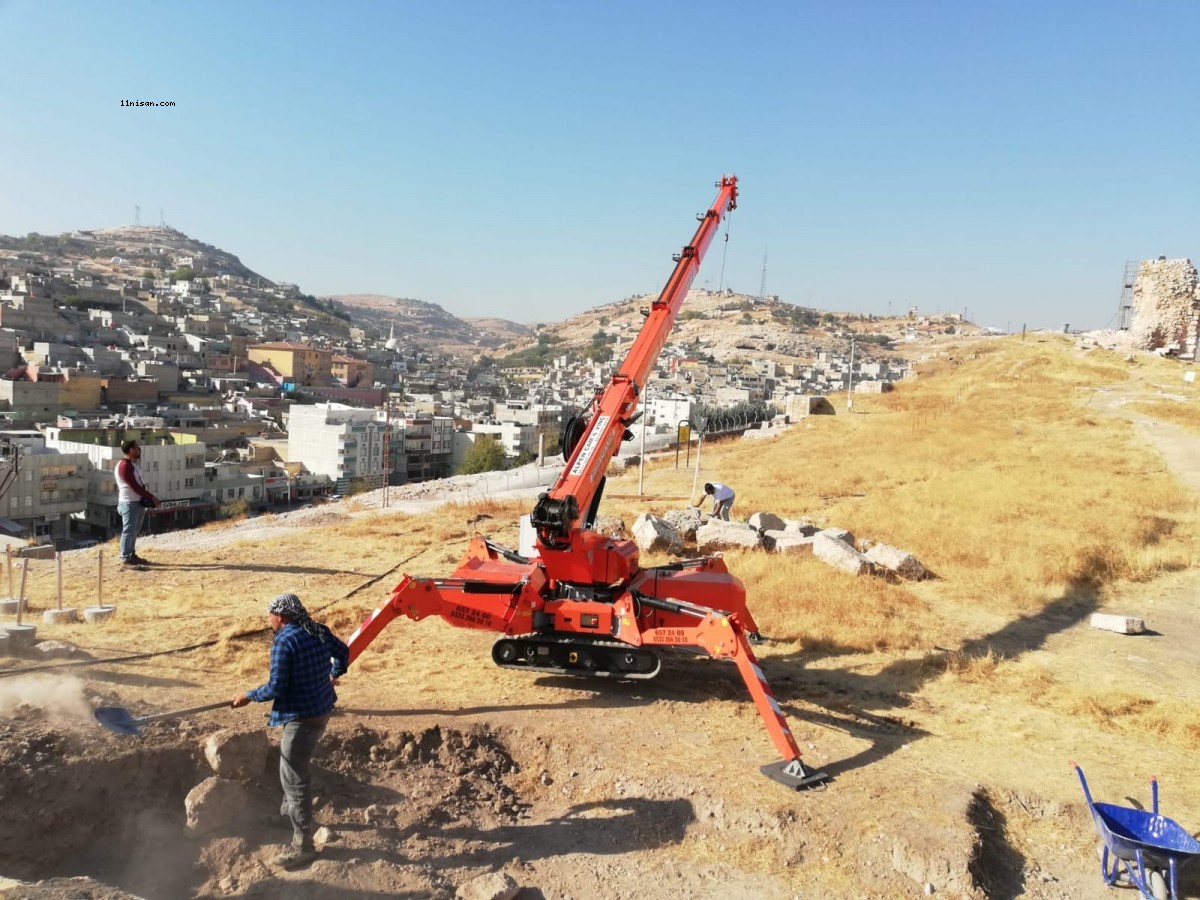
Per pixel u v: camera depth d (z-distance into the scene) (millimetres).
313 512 20406
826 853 6133
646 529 15219
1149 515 18609
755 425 48375
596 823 6531
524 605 8430
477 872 5852
